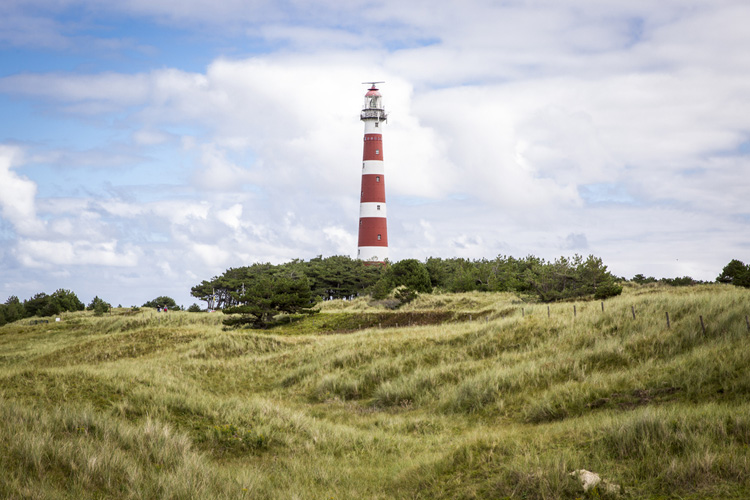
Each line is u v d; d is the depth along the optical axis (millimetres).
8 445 11180
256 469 13992
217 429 16594
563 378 21641
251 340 39656
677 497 9477
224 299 122875
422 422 20016
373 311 57312
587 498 9922
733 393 15773
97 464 11102
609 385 18750
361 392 27094
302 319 58531
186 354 35938
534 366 22844
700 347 21516
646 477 10312
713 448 10688
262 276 112250
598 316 29453
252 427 17484
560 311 35406
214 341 38844
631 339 24297
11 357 46719
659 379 18094
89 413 14688
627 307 29984
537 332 29484
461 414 20766
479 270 80562
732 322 22750
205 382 28781
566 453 11602
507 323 31734
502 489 10719
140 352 38875
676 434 11383
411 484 12383
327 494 12211
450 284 81250
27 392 17781
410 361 29156
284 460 15211
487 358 27953
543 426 16109
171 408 18406
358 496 12125
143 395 18953
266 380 30750
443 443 16656
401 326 48875
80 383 19250
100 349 40094
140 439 13680
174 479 11273
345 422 21844
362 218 97125
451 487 11539
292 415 19359
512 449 12484
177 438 14445
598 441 12188
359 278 100062
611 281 59156
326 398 26672
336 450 16531
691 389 16688
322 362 31375
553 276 62719
